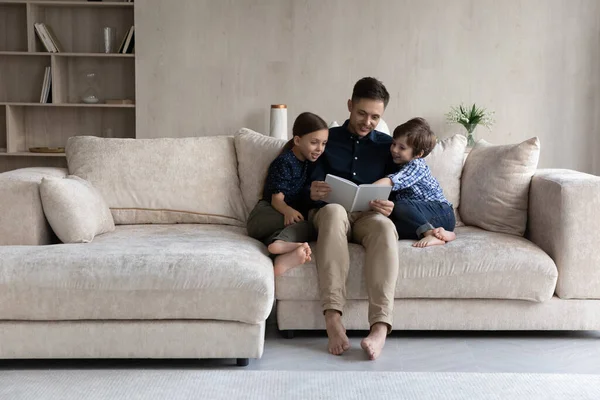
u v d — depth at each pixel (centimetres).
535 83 585
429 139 314
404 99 588
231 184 342
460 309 286
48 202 283
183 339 254
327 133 315
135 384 242
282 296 283
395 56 585
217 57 588
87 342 253
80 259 253
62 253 257
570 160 589
